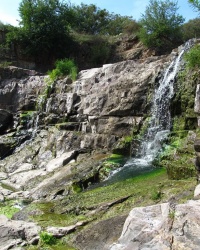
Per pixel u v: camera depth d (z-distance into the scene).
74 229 5.63
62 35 26.17
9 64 23.08
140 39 25.86
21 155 12.89
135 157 10.13
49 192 8.61
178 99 9.95
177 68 10.63
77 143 12.10
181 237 3.89
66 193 8.36
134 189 6.87
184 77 10.01
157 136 9.74
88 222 5.86
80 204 6.79
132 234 4.23
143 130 10.69
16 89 18.03
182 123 9.62
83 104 13.27
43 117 14.91
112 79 12.66
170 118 10.08
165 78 10.98
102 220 5.61
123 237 4.31
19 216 6.90
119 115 11.62
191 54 9.85
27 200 8.51
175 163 7.15
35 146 13.18
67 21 26.70
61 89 15.29
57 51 26.44
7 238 5.49
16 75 19.06
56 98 14.89
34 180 9.97
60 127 13.10
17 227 5.74
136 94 11.39
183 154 7.75
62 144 12.30
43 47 25.47
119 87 11.95
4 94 17.84
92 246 5.03
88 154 11.30
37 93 17.33
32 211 6.96
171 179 6.90
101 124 11.94
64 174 9.77
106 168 9.15
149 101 11.12
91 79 13.61
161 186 6.45
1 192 9.23
